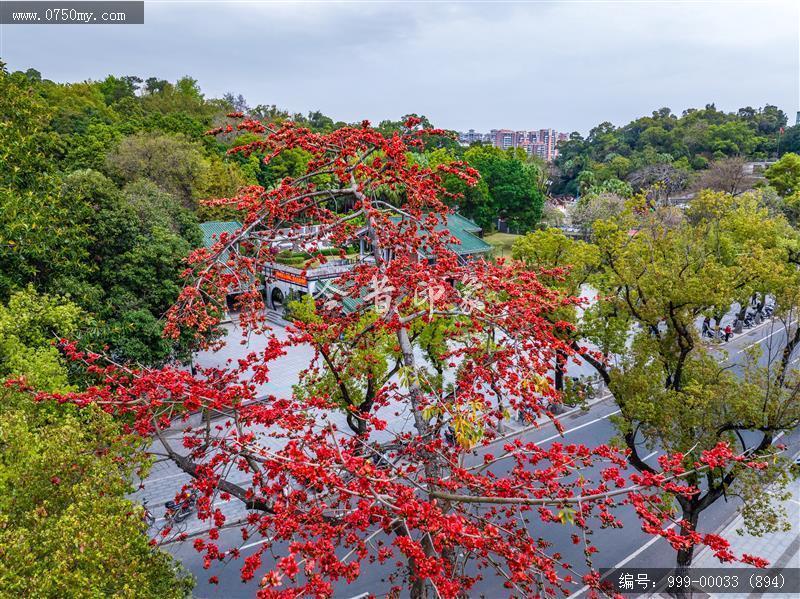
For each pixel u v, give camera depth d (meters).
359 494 6.09
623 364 17.48
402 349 9.08
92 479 8.30
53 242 18.20
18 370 12.30
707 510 20.11
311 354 34.12
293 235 10.16
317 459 6.62
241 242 9.91
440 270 9.23
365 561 16.45
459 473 7.30
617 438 16.34
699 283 15.98
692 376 16.61
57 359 14.64
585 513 6.96
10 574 6.64
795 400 14.63
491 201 64.62
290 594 5.13
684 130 109.38
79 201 20.77
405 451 8.40
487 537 6.10
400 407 25.38
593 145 124.94
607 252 19.66
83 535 7.12
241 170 52.72
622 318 19.95
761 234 26.94
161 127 61.78
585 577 6.88
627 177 91.56
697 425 15.14
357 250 38.84
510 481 7.69
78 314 17.66
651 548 17.81
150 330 20.25
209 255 9.49
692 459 14.67
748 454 14.80
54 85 70.25
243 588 15.39
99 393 8.65
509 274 9.43
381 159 9.95
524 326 8.76
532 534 18.47
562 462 7.27
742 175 70.12
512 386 8.41
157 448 22.19
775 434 15.27
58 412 11.53
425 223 10.63
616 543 18.06
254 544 17.19
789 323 16.66
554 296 9.05
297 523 6.22
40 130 19.23
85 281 20.11
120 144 44.41
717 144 102.81
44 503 7.88
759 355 16.34
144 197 26.72
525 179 64.94
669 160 92.12
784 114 134.62
